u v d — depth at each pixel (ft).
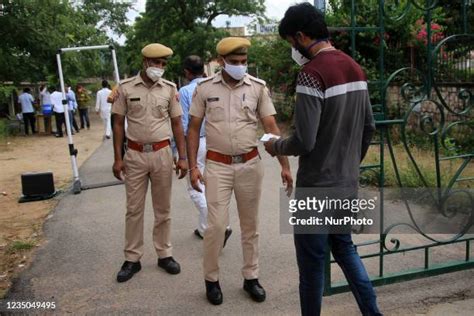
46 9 52.60
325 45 9.23
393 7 11.84
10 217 20.80
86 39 66.18
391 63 27.96
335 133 9.09
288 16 9.22
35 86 69.56
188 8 84.79
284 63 44.45
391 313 11.23
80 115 59.62
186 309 11.92
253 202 12.11
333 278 13.15
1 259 15.76
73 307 12.25
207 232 11.89
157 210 13.99
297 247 9.94
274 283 13.10
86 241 17.07
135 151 13.42
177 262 14.67
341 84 8.93
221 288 12.96
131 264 13.88
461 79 23.22
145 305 12.21
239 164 11.88
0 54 51.60
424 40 25.95
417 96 12.26
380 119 12.05
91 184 26.07
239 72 11.55
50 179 23.65
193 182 12.57
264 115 12.14
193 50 81.30
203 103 12.14
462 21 13.70
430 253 14.43
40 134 54.34
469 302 11.62
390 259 14.15
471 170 19.95
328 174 9.31
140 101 13.24
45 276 14.21
